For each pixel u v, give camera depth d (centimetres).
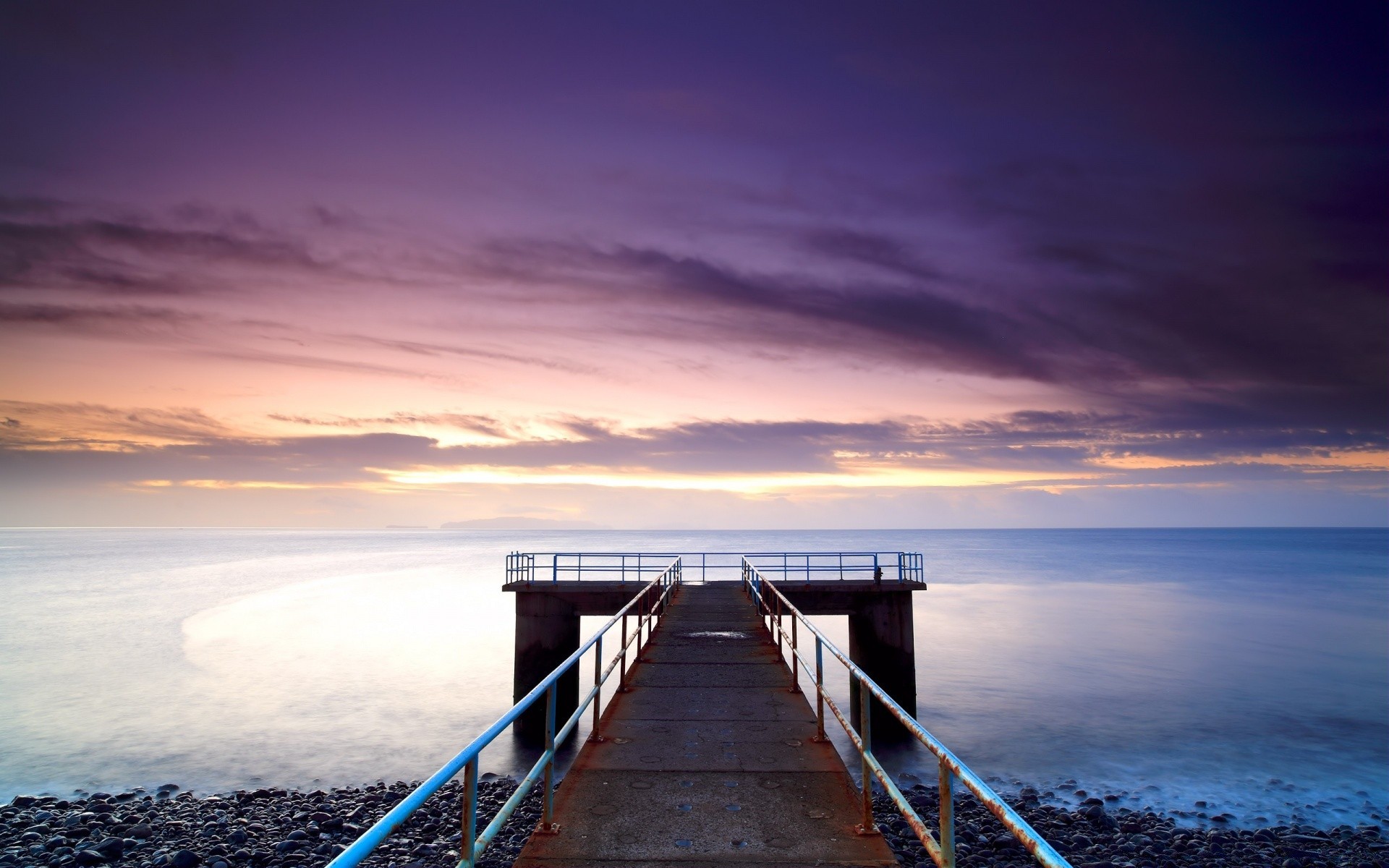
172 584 7706
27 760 2053
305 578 8644
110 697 2769
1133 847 1426
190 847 1343
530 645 2406
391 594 6662
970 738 2259
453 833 1377
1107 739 2250
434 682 3028
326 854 1307
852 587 2391
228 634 4272
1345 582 8200
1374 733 2309
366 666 3341
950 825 395
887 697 505
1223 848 1438
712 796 671
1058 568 10688
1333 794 1811
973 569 10356
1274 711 2573
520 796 502
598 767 750
